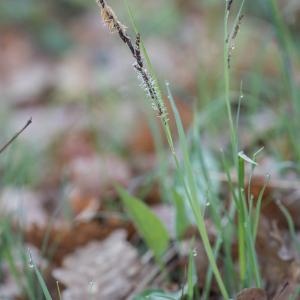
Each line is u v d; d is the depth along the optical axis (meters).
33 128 0.76
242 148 0.54
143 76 0.35
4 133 0.73
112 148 0.63
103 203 0.52
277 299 0.40
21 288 0.43
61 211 0.54
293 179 0.47
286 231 0.44
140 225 0.42
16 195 0.56
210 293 0.42
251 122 0.54
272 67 0.72
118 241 0.45
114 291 0.43
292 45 0.56
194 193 0.36
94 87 0.87
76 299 0.42
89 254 0.44
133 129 0.67
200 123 0.53
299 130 0.50
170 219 0.47
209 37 0.78
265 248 0.41
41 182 0.61
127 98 0.73
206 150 0.50
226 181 0.48
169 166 0.53
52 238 0.46
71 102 0.86
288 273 0.41
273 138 0.53
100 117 0.72
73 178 0.59
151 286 0.43
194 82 0.74
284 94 0.57
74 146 0.65
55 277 0.43
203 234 0.36
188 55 0.85
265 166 0.50
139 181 0.53
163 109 0.35
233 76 0.68
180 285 0.43
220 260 0.42
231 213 0.42
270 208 0.44
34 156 0.63
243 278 0.38
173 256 0.44
